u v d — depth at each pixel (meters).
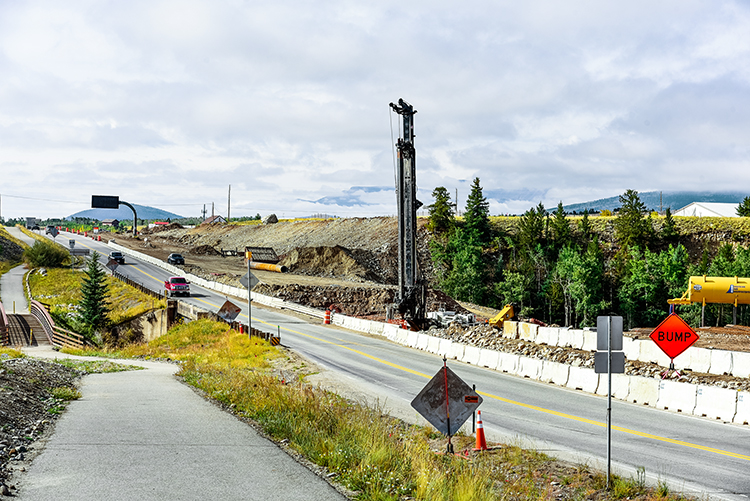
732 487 9.97
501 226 123.62
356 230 115.06
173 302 46.31
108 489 7.71
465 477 8.84
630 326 95.69
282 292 63.91
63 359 26.78
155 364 27.91
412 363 28.27
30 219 175.00
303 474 8.84
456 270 97.38
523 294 95.38
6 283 77.75
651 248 111.38
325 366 26.45
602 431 14.70
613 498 9.19
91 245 122.62
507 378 24.11
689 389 17.44
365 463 9.26
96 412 13.27
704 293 42.09
